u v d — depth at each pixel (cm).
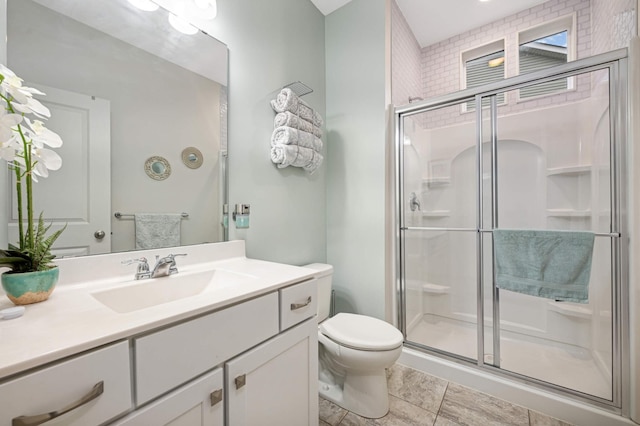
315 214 207
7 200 80
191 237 126
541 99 209
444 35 269
